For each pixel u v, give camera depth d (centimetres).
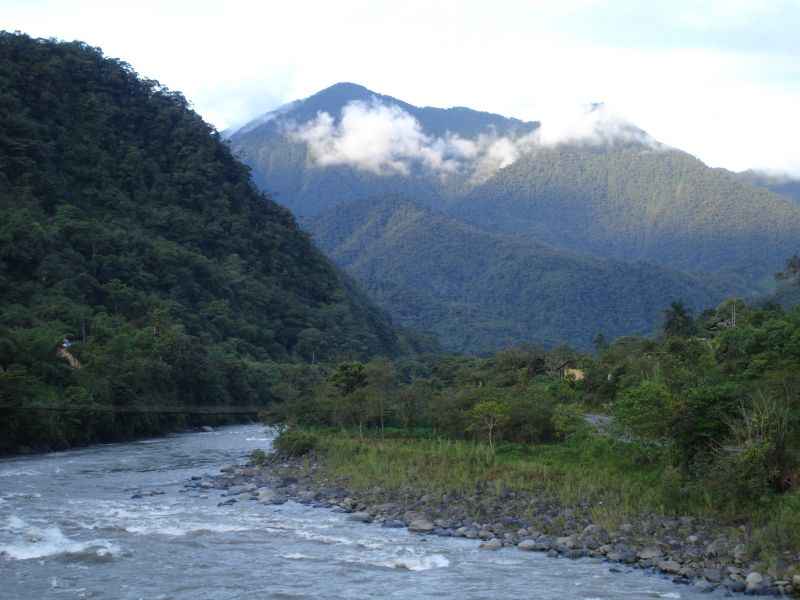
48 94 16462
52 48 18338
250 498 4319
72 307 10562
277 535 3309
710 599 2388
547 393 7744
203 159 19550
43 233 11756
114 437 8406
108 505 4053
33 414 6894
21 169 14175
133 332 10675
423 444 5881
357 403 7106
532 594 2458
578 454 4931
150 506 4038
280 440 6297
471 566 2794
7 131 14500
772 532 2927
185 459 6397
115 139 17812
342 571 2728
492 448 5212
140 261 14025
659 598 2398
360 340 18538
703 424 3800
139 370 9400
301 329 17112
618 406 4619
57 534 3262
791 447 3566
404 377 15475
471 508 3731
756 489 3347
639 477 4103
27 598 2414
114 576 2656
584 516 3469
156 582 2592
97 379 8481
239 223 18600
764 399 3759
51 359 8194
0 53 16300
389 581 2608
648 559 2828
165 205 17575
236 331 14788
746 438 3578
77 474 5362
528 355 11419
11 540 3138
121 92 19525
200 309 14688
